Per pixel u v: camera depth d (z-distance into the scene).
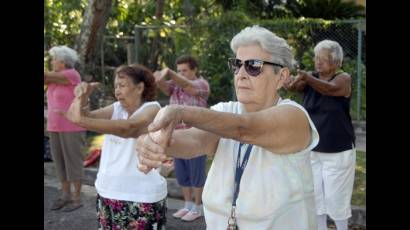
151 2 12.78
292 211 1.84
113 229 3.01
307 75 3.91
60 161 5.35
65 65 5.15
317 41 9.45
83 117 2.66
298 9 12.88
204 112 1.58
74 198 5.46
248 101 1.90
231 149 1.91
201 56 9.50
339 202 4.06
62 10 10.66
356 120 9.06
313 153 4.11
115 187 2.95
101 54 10.32
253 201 1.83
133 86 3.06
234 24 9.31
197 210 5.06
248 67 1.87
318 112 4.03
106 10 7.88
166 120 1.48
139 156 1.54
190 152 1.92
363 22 9.06
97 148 7.23
